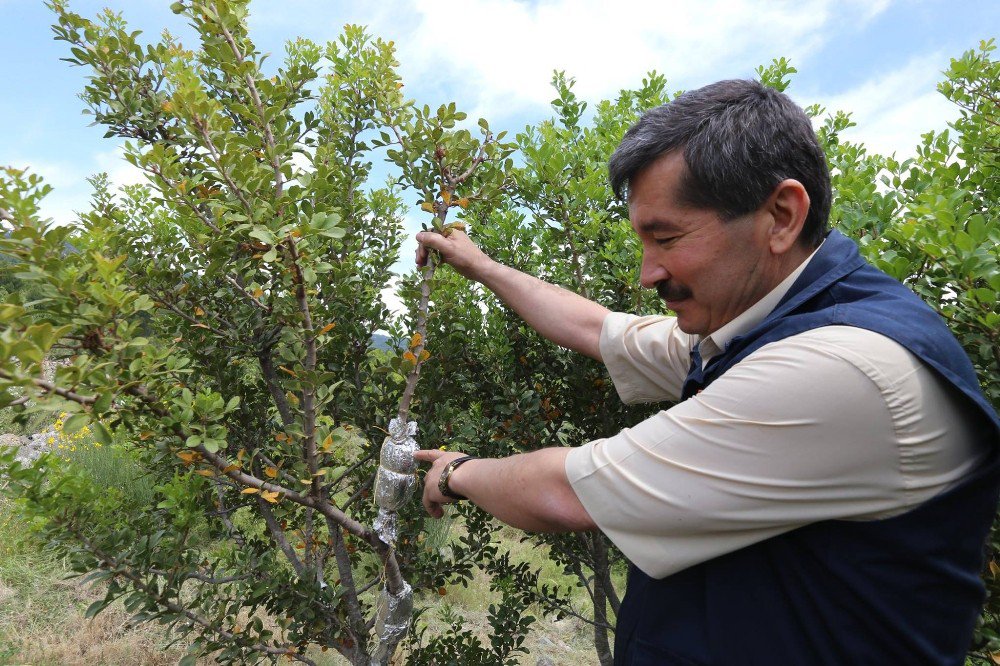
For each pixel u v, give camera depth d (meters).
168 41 2.12
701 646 0.82
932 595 0.72
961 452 0.71
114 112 1.91
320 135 2.27
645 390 1.41
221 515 2.59
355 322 2.34
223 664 2.43
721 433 0.74
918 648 0.72
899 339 0.70
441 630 4.31
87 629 3.74
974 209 1.81
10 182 1.11
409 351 1.43
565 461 0.87
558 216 2.38
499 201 1.61
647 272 0.91
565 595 3.09
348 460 2.62
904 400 0.67
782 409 0.70
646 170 0.83
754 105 0.79
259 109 1.50
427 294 1.51
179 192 1.45
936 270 1.43
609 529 0.82
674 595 0.86
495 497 0.99
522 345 2.65
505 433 2.55
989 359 1.37
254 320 2.10
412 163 1.58
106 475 4.89
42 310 1.11
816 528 0.74
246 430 2.28
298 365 1.50
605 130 2.72
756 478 0.72
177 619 2.02
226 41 1.49
